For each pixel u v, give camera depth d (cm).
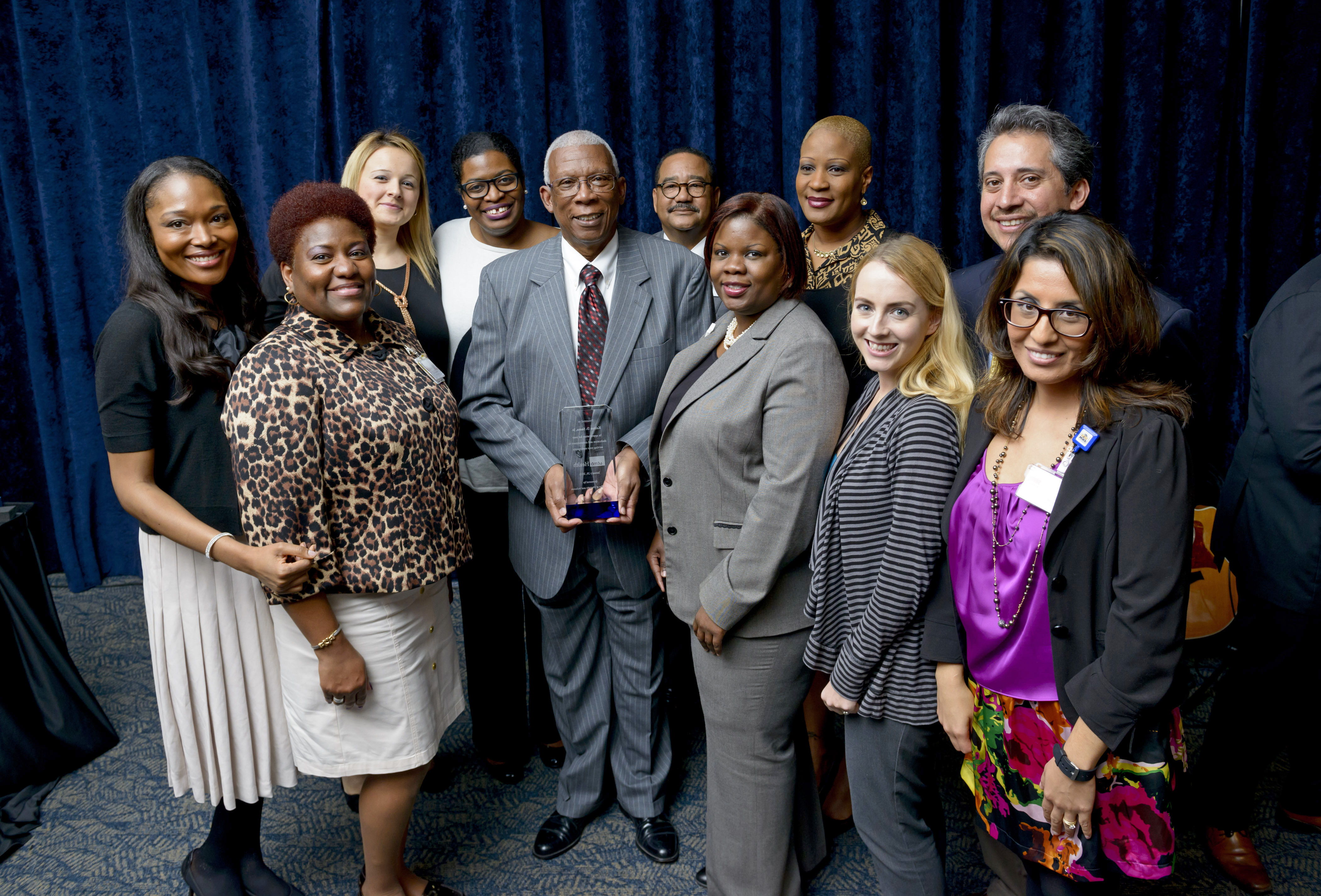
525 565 201
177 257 161
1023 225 169
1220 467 331
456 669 182
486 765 239
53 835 215
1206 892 185
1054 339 119
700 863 199
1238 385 329
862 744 153
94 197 363
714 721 169
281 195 357
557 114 345
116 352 154
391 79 336
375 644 159
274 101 348
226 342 167
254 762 176
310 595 149
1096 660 122
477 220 239
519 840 209
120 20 350
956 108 322
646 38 325
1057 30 312
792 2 316
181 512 156
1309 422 166
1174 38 310
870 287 145
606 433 192
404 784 170
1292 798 203
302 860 204
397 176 221
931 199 322
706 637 162
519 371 197
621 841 208
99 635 326
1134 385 121
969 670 140
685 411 165
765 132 333
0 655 232
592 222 187
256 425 143
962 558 136
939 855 156
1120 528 117
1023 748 132
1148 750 122
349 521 152
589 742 207
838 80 328
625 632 203
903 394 146
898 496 141
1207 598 239
